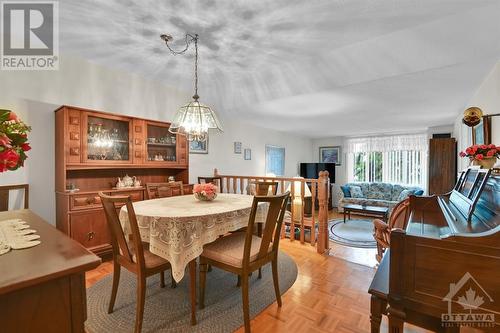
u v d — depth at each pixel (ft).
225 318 5.52
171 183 9.35
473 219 3.99
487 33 6.31
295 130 20.56
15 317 2.15
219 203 6.88
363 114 14.35
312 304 6.13
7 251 2.79
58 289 2.37
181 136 11.78
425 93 10.32
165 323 5.30
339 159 23.77
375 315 3.45
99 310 5.73
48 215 8.56
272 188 9.25
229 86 12.14
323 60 9.04
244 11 6.45
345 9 6.24
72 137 8.17
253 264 5.35
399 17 6.51
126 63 9.75
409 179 20.34
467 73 8.07
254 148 18.08
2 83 7.70
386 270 3.96
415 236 3.02
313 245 10.59
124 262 5.33
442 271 2.88
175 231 4.99
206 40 7.95
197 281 7.27
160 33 7.56
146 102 11.32
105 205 5.08
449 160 14.64
